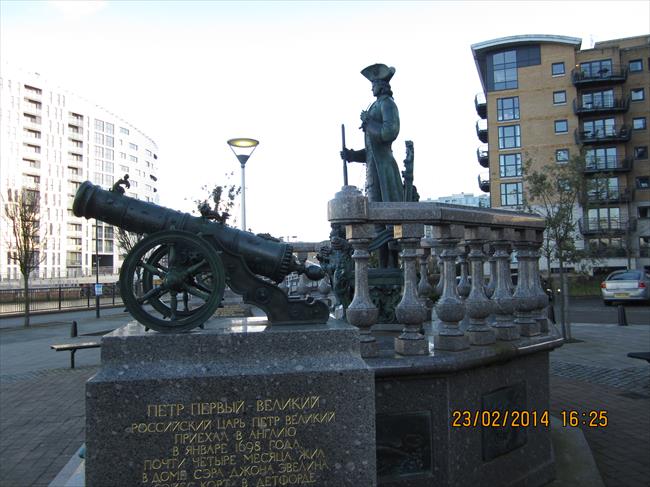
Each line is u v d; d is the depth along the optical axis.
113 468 2.63
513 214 4.53
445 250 3.93
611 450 5.61
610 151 46.25
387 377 3.55
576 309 24.97
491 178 47.59
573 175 17.45
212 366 2.77
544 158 46.59
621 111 45.66
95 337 19.31
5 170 84.44
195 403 2.69
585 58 46.72
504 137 47.72
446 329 3.88
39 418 7.89
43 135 91.56
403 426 3.59
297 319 3.40
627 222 42.72
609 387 8.68
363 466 2.78
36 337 20.09
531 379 4.61
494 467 4.07
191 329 3.02
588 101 46.84
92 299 39.47
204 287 3.29
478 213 4.11
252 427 2.73
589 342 13.62
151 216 3.59
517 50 47.50
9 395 9.57
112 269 91.88
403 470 3.58
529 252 4.93
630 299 25.98
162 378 2.68
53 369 12.46
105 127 106.50
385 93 7.16
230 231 3.66
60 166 94.81
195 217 3.69
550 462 4.70
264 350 2.84
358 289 3.74
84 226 97.38
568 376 9.60
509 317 4.55
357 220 3.65
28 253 27.86
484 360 3.87
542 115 46.88
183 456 2.67
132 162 116.38
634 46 47.59
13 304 32.34
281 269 3.63
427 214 3.72
